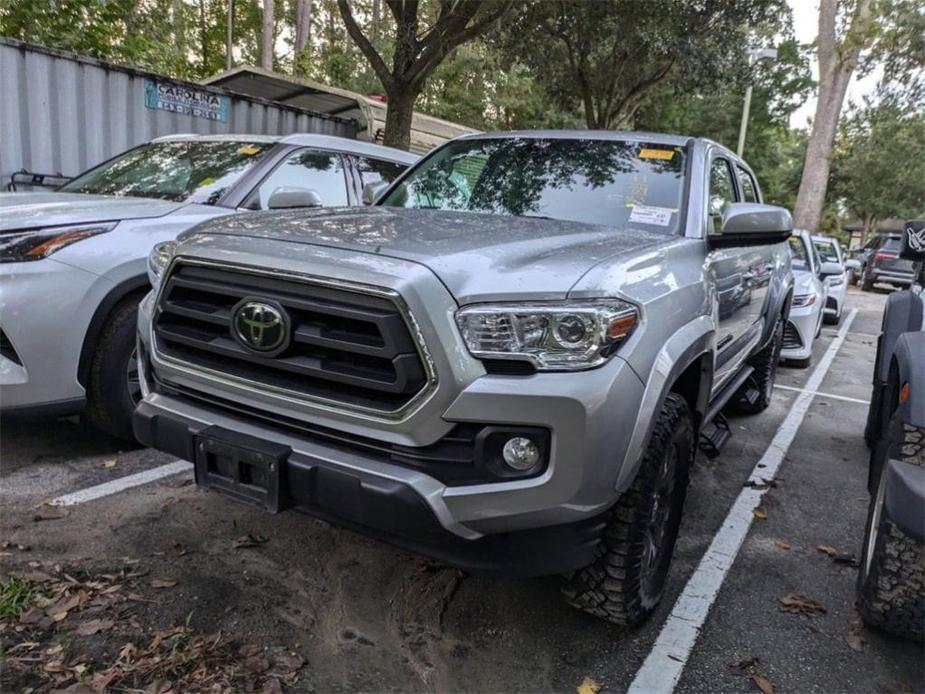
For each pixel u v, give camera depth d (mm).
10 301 3428
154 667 2422
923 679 2693
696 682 2576
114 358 3867
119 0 9992
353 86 19875
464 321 2133
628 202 3459
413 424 2148
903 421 2566
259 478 2389
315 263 2268
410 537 2215
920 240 3529
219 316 2502
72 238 3695
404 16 9195
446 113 22500
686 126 30609
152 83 8188
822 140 19938
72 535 3234
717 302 3195
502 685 2492
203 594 2863
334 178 5453
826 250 13531
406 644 2668
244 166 5000
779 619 3020
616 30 13797
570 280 2238
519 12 13375
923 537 2277
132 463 4066
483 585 3080
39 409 3613
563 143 3924
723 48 14273
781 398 7184
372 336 2186
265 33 21484
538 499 2141
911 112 30891
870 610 2799
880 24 18656
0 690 2266
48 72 7238
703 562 3484
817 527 3998
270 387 2404
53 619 2625
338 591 2963
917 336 2896
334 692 2395
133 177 5223
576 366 2158
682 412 2748
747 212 3143
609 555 2523
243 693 2338
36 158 7242
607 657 2682
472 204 3689
